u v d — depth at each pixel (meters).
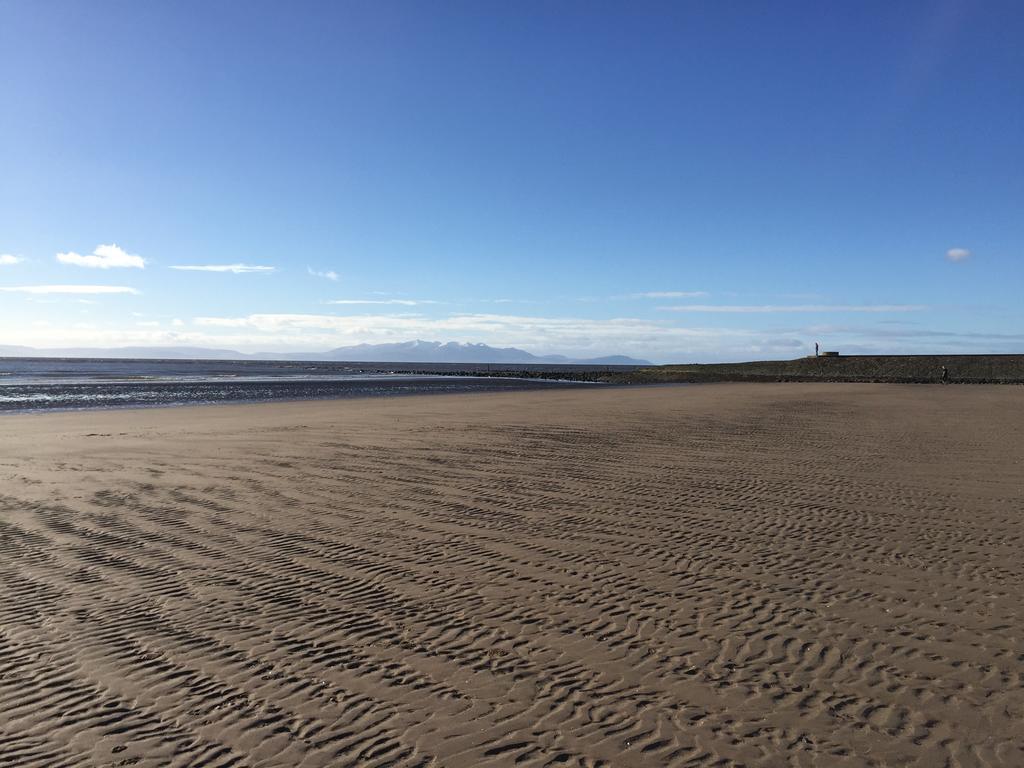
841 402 34.44
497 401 35.97
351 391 51.09
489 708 4.21
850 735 3.88
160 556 7.39
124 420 24.38
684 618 5.62
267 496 10.61
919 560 7.17
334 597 6.16
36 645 5.11
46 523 8.82
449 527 8.70
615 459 14.45
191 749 3.78
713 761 3.64
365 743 3.84
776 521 8.95
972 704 4.20
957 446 16.47
